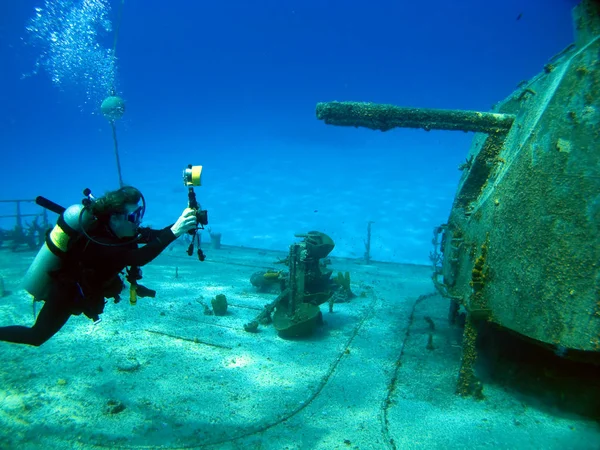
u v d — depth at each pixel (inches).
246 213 1352.1
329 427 178.4
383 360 245.0
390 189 1708.9
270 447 165.5
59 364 234.8
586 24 180.1
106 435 172.1
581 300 155.2
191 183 119.0
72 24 930.7
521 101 230.2
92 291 121.9
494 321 184.2
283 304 313.4
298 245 302.5
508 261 177.9
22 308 324.8
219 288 403.5
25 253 544.1
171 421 183.0
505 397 199.8
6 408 190.5
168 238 116.7
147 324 299.9
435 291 407.5
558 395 192.5
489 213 196.4
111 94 520.1
